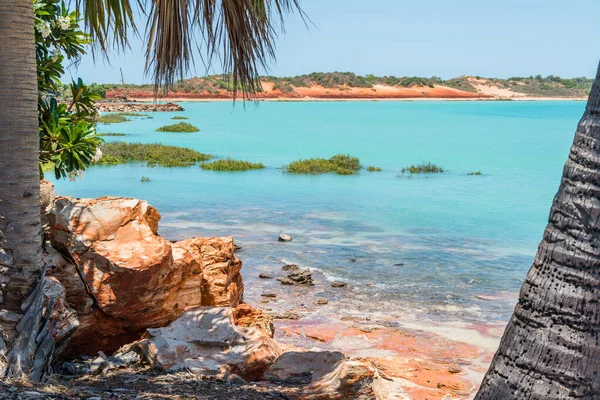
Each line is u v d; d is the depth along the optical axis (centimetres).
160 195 2494
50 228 670
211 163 3419
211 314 704
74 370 601
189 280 755
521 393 298
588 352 287
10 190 520
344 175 3200
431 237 1841
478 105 15150
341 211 2227
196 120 8025
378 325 1109
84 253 662
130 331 706
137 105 10200
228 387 562
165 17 420
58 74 780
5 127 515
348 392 576
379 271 1485
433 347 1002
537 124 7875
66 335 561
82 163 778
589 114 292
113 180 2886
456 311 1199
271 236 1831
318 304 1236
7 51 511
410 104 15112
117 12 502
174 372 604
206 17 439
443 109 12375
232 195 2530
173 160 3569
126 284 664
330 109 11719
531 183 2962
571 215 290
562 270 292
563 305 290
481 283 1394
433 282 1398
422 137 5759
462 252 1672
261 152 4278
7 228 521
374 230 1928
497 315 1179
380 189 2739
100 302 659
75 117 795
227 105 12644
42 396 443
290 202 2392
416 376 869
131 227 698
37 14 758
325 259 1589
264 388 567
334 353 645
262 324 891
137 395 503
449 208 2294
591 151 287
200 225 1958
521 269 1513
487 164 3716
